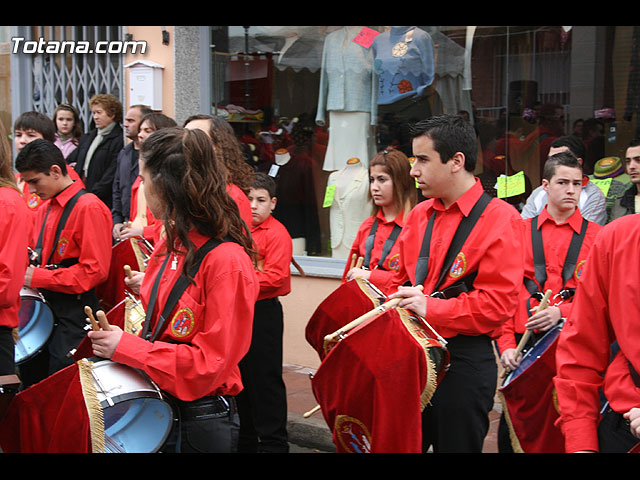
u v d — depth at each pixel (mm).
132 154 6246
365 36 6133
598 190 4934
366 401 2834
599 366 2227
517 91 5605
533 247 4102
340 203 6250
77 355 2914
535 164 5562
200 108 6742
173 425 2527
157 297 2641
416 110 5980
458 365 3051
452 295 3033
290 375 6055
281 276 4316
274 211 6551
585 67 5367
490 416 5102
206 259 2514
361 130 6191
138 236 4652
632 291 2084
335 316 3486
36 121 5691
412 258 3295
